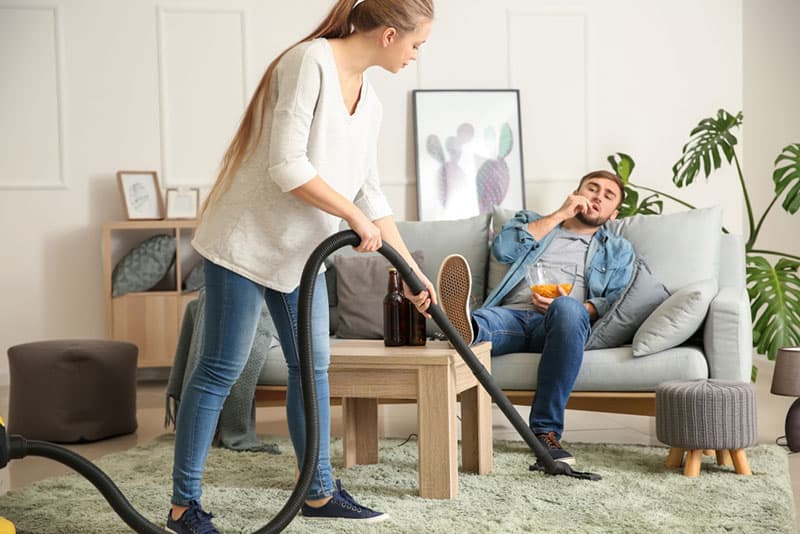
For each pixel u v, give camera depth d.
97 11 5.66
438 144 5.70
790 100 6.02
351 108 2.28
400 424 4.10
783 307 4.36
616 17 5.79
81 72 5.67
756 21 6.12
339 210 2.14
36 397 3.78
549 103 5.80
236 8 5.70
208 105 5.73
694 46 5.79
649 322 3.29
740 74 5.77
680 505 2.55
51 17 5.64
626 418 4.21
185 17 5.70
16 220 5.67
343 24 2.28
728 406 2.87
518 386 3.34
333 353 2.72
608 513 2.48
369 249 2.21
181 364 3.74
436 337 3.58
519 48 5.78
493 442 3.51
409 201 5.76
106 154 5.70
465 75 5.77
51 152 5.67
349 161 2.26
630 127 5.81
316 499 2.42
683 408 2.88
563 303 3.20
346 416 3.07
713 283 3.49
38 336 5.69
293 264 2.23
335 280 4.04
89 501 2.71
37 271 5.68
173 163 5.73
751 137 6.17
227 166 2.23
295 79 2.11
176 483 2.24
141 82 5.70
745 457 2.93
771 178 6.10
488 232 4.07
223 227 2.20
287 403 2.40
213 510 2.58
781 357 3.34
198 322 3.61
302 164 2.09
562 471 2.89
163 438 3.78
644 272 3.54
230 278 2.21
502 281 3.72
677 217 3.78
